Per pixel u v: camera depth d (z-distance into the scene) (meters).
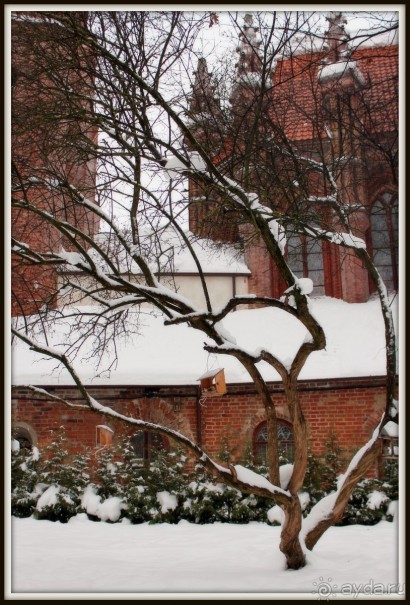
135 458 16.69
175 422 17.42
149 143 8.88
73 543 12.35
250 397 17.36
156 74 8.65
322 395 17.02
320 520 9.52
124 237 9.63
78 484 15.98
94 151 8.84
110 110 8.63
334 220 17.05
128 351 18.33
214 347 8.71
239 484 8.59
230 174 9.02
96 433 15.89
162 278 20.22
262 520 14.90
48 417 17.28
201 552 11.33
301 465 8.96
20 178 8.62
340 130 10.64
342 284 20.75
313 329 8.54
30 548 11.69
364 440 16.52
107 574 9.27
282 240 9.03
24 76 8.92
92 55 8.62
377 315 19.25
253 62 10.32
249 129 9.59
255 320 19.77
